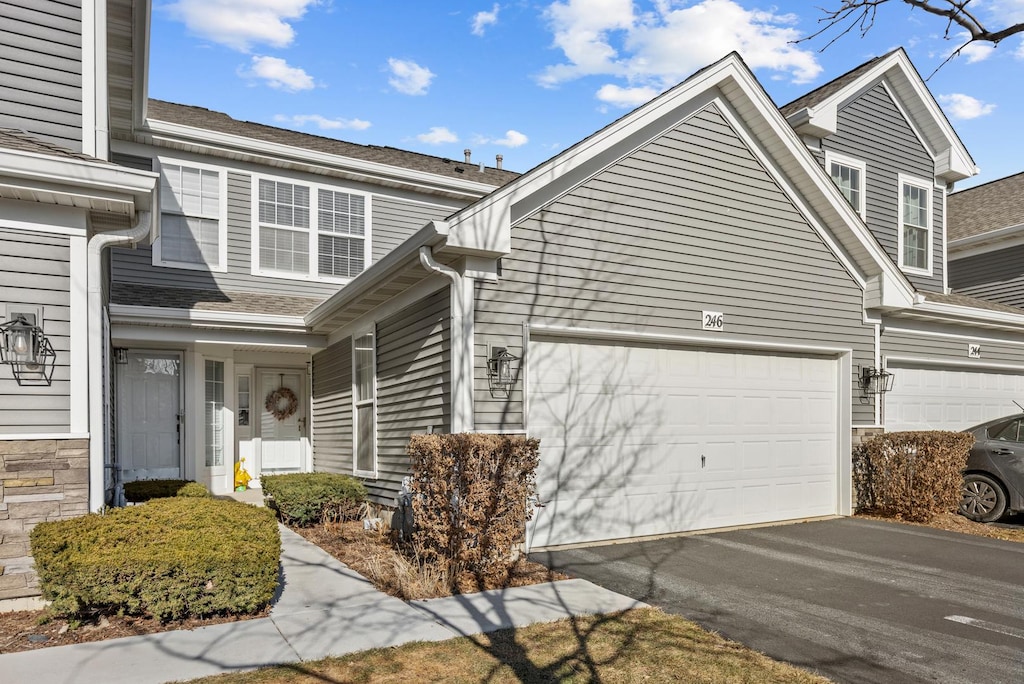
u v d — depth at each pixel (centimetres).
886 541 815
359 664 428
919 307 1043
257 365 1298
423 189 1376
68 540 486
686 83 836
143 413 1112
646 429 835
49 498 542
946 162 1401
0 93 573
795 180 945
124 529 525
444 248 683
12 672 409
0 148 502
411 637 475
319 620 512
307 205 1270
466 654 445
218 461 1202
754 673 418
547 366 768
